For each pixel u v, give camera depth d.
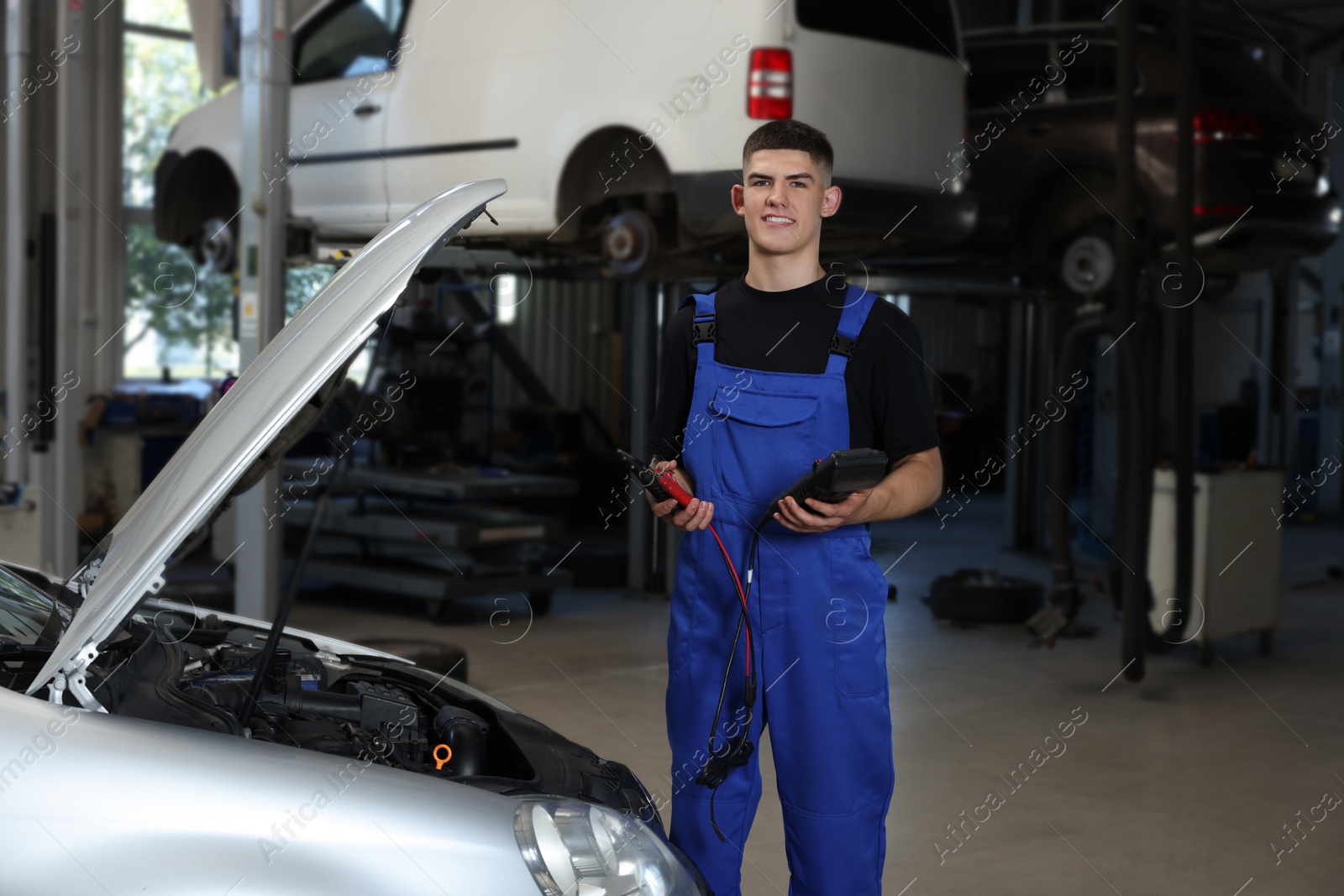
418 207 1.56
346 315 1.39
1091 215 6.02
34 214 5.42
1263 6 9.79
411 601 5.94
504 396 10.19
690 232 4.80
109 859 1.20
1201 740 3.84
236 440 1.37
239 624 2.22
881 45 4.66
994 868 2.76
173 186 6.67
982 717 4.06
